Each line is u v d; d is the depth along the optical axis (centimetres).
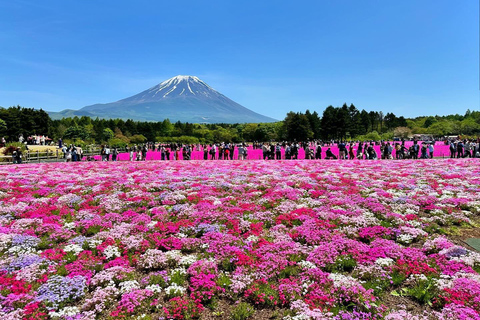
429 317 645
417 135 13625
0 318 618
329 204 1403
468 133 13500
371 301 686
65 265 864
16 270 848
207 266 845
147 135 16375
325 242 990
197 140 13950
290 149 4228
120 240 1030
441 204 1386
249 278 785
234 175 2258
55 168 2933
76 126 13112
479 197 1466
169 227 1123
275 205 1409
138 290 740
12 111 11631
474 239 1039
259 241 1009
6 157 3944
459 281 732
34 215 1277
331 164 3064
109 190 1773
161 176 2273
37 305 674
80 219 1270
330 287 738
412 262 848
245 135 15750
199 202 1444
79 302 728
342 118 13288
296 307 666
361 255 891
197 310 680
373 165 2908
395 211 1316
